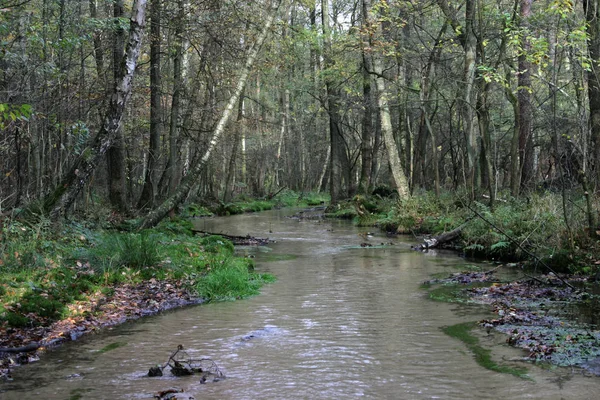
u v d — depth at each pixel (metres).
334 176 32.81
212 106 25.50
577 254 11.44
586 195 11.73
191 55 27.39
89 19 16.28
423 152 29.89
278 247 17.16
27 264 9.45
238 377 5.74
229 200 40.09
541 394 5.14
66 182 12.14
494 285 10.38
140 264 10.95
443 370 5.88
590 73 12.57
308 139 54.19
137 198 28.38
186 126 26.33
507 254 13.49
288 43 27.14
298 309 8.84
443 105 29.89
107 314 8.38
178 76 23.80
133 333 7.54
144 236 12.12
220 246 14.55
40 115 14.65
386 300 9.42
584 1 13.28
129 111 25.25
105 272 10.16
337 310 8.72
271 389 5.38
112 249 11.08
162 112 28.06
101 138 12.32
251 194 50.62
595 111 12.51
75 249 10.91
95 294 9.17
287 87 34.41
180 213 25.98
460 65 28.06
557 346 6.52
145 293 9.65
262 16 21.44
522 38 16.53
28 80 14.61
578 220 12.27
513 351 6.47
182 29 18.67
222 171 44.38
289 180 55.72
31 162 15.84
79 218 14.74
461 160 25.83
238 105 34.81
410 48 27.64
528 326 7.47
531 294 9.52
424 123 28.00
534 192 16.11
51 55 17.31
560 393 5.15
